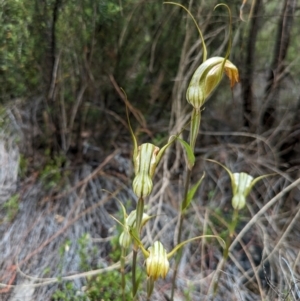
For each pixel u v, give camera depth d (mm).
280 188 385
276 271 320
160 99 453
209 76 180
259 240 348
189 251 341
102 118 440
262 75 413
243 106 430
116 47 413
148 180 175
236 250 343
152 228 357
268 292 301
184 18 405
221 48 390
